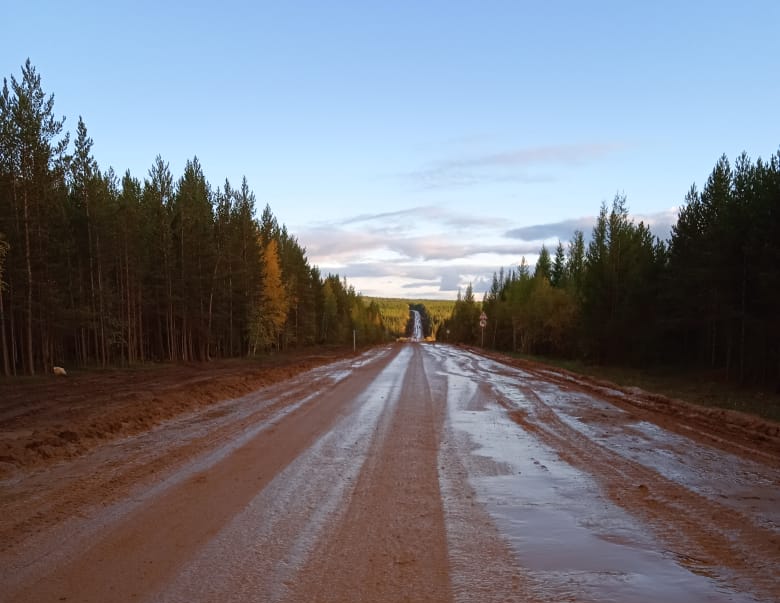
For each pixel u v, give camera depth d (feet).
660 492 20.38
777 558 14.21
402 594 12.26
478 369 87.66
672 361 112.88
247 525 16.80
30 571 13.46
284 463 24.93
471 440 30.58
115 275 123.95
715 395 61.05
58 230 100.73
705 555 14.43
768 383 75.87
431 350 182.60
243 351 177.68
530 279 210.79
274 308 174.60
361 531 16.34
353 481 21.97
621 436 31.91
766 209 69.21
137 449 27.84
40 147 85.66
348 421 36.70
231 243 152.56
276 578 13.10
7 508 18.37
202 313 139.95
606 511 18.20
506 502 19.27
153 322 148.25
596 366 115.75
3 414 42.29
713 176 93.04
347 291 381.19
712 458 26.08
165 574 13.29
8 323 94.73
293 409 42.19
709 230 83.71
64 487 20.89
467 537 15.88
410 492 20.47
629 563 13.93
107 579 13.01
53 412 41.75
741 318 75.20
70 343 127.65
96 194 110.01
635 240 120.57
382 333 463.01
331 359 116.26
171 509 18.29
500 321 238.27
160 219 134.31
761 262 68.59
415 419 37.70
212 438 30.73
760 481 21.89
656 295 108.47
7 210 84.38
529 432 33.12
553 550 14.85
